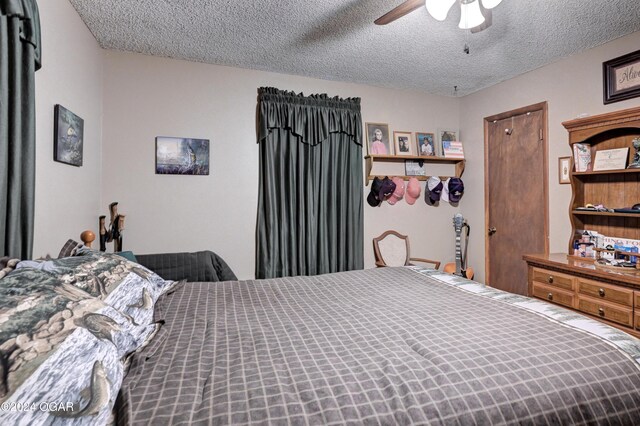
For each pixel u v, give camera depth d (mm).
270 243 3229
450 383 910
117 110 2844
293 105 3295
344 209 3531
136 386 895
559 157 2992
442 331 1259
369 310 1556
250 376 955
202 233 3105
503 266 3568
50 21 1864
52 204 1907
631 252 2295
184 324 1376
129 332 1037
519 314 1428
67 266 1159
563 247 2975
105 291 1156
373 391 884
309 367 1011
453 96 4098
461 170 4031
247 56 2943
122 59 2852
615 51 2572
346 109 3516
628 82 2482
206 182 3113
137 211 2912
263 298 1771
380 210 3799
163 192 2986
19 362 651
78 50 2277
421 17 2287
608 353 1071
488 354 1056
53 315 801
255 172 3273
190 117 3053
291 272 3330
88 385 718
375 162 3764
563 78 2953
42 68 1772
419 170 3963
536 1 2072
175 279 2729
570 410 891
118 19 2332
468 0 1672
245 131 3232
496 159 3646
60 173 2016
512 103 3443
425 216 4000
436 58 2951
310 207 3348
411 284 2025
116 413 792
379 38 2594
